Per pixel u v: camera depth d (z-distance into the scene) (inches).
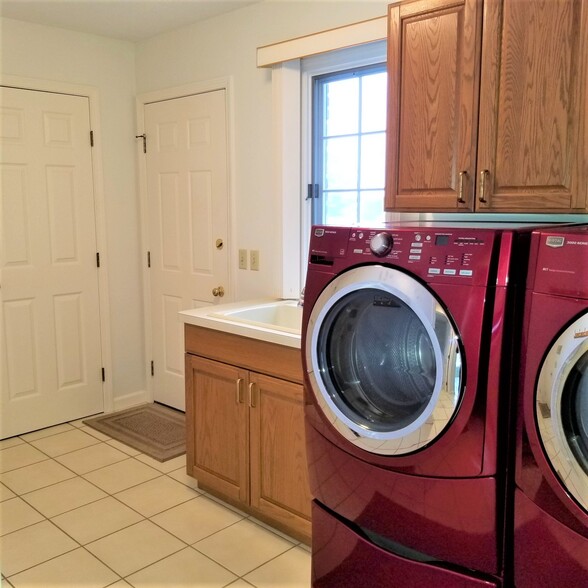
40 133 137.2
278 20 117.3
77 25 135.5
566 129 65.8
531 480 57.6
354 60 108.6
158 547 95.0
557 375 54.3
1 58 130.0
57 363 145.5
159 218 151.3
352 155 113.5
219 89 131.4
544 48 66.7
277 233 121.0
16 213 135.5
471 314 59.2
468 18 72.6
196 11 125.8
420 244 63.7
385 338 69.3
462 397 60.0
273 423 95.3
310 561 91.4
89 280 148.8
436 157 77.9
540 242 56.2
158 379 159.6
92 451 131.3
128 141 152.3
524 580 60.0
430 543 65.6
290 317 116.5
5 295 135.7
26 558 91.9
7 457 128.2
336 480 74.2
